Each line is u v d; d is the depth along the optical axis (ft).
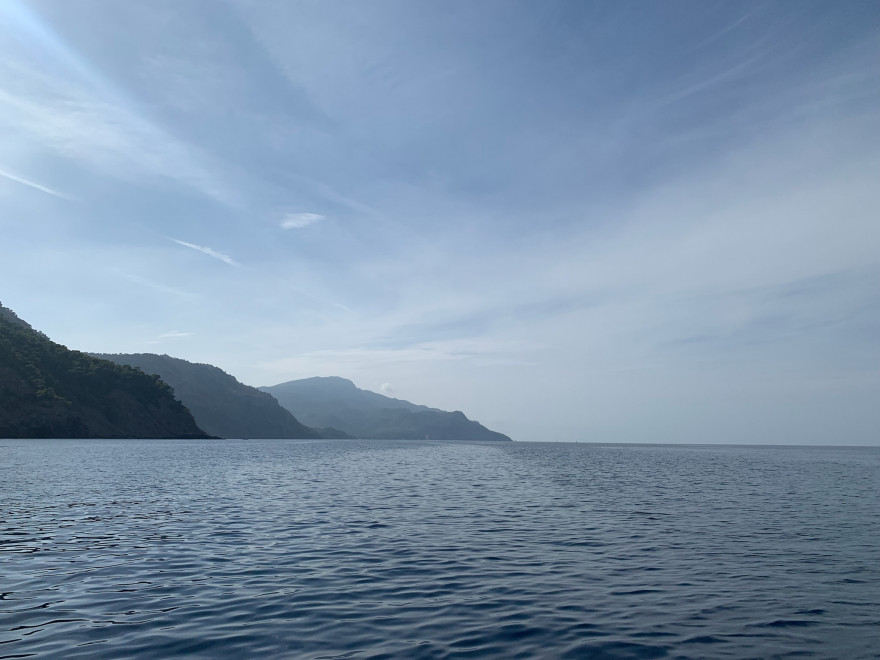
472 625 40.24
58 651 34.12
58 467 182.91
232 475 172.96
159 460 240.32
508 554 64.08
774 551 67.31
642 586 51.21
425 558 61.46
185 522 82.38
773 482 178.81
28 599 44.55
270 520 85.56
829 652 36.06
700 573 56.13
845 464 325.42
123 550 62.80
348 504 106.83
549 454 458.50
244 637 36.96
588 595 48.19
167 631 37.88
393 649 35.40
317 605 44.14
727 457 436.76
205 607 43.16
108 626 38.68
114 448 337.31
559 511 101.35
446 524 84.84
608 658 34.63
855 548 69.56
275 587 49.06
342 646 35.73
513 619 41.68
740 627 40.55
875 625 41.22
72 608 42.47
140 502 104.37
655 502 117.91
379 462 274.16
